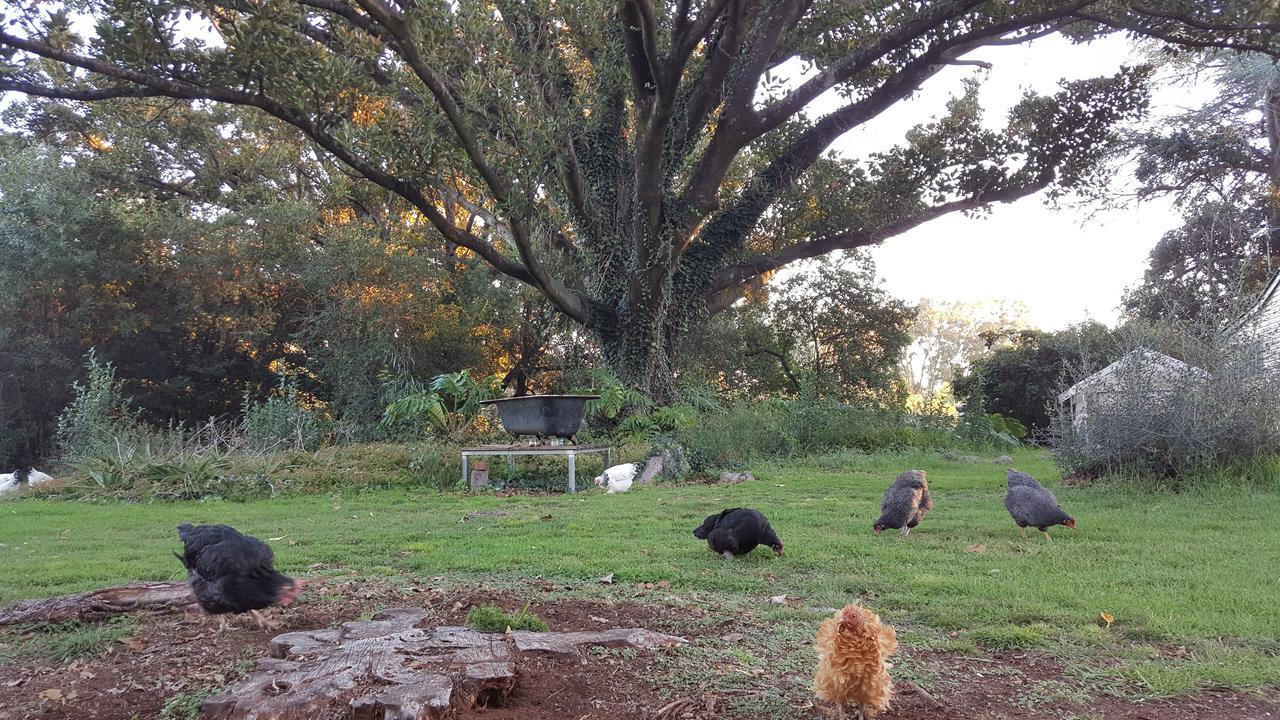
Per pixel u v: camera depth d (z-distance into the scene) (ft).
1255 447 40.88
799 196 91.97
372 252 90.79
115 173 101.55
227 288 96.63
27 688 15.49
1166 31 70.23
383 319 91.04
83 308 88.94
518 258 82.28
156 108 103.76
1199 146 119.03
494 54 58.70
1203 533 29.45
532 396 52.54
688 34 58.59
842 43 77.71
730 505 40.65
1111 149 104.17
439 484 53.93
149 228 91.20
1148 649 16.80
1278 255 123.03
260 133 108.37
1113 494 40.01
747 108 72.38
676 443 59.93
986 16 69.46
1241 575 22.75
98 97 52.24
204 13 50.42
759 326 131.64
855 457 65.00
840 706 13.55
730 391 123.95
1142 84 79.61
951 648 17.20
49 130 107.86
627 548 28.73
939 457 67.87
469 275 102.22
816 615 19.70
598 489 51.06
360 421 83.30
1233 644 17.11
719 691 14.83
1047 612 19.33
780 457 66.18
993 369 132.98
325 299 94.12
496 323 105.81
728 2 60.23
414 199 62.49
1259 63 112.06
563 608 20.34
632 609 20.35
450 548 29.37
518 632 17.62
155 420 96.94
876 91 76.74
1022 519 28.89
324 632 17.43
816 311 132.16
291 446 64.49
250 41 50.47
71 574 25.63
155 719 14.02
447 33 52.60
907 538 29.94
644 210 70.54
